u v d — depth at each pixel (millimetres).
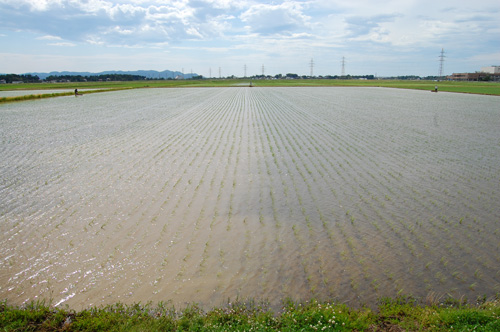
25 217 10164
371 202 11484
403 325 5719
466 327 5445
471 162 16547
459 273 7562
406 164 16156
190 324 5707
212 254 8188
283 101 53250
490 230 9594
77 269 7559
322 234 9211
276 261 7910
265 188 12719
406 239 9008
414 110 39062
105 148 19234
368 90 89125
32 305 6254
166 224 9734
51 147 19516
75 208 10828
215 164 15906
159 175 14211
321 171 14891
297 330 5465
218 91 85938
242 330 5477
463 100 53781
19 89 95875
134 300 6574
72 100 54812
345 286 7016
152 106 44500
